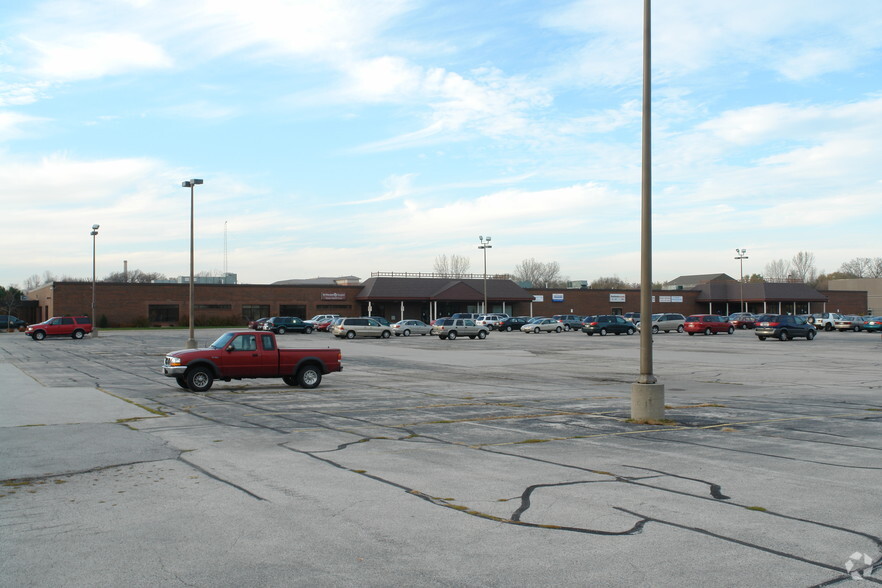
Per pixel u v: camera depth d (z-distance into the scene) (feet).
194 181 132.46
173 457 35.96
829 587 18.60
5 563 20.30
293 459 35.50
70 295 246.68
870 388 73.00
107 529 23.57
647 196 48.65
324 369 72.69
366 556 20.92
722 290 343.87
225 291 270.87
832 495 28.25
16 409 54.85
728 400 62.28
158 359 112.88
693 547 21.76
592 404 59.21
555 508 26.22
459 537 22.74
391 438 41.96
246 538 22.62
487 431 44.70
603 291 335.67
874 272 614.75
